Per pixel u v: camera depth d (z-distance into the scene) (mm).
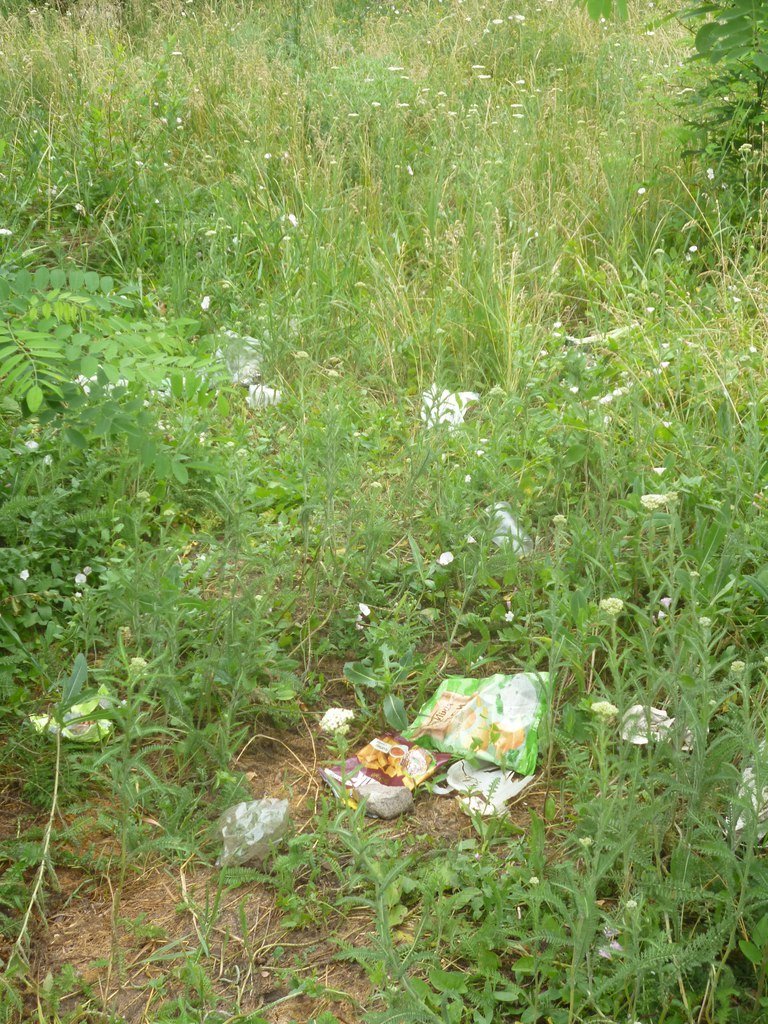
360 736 3078
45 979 2312
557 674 3121
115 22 9812
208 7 10125
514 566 3477
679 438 3984
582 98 8125
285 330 5129
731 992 2121
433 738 3014
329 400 3975
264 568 3365
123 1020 2221
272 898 2559
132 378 3471
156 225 6223
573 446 3910
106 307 3656
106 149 6691
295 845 2574
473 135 7168
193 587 3453
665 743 2564
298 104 7598
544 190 6371
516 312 5215
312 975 2342
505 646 3391
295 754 3025
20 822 2730
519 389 4750
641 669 2816
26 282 3541
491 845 2643
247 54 8391
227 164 7016
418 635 3318
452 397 4766
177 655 3057
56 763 2689
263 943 2441
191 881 2604
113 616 3299
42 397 3215
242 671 2980
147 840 2686
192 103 7477
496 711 2988
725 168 6184
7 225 5930
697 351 4598
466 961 2359
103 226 5938
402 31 9969
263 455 4469
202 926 2445
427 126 7590
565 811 2760
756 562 3287
